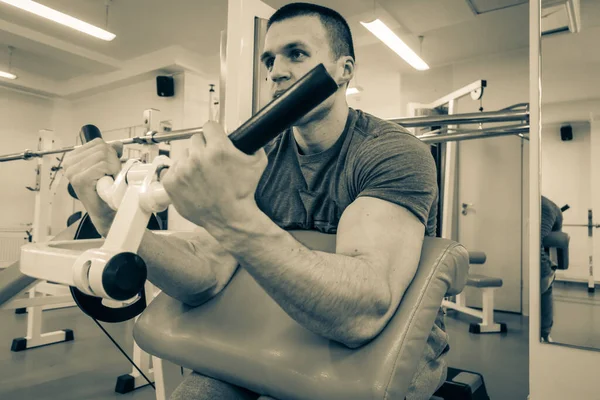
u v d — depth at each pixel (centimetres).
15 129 635
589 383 127
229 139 40
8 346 283
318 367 57
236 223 42
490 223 425
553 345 132
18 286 122
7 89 626
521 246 409
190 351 71
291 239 47
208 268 73
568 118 141
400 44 381
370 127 77
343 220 62
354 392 53
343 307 49
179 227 463
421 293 60
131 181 51
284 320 65
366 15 414
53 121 675
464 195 439
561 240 138
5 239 610
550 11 143
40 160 295
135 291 45
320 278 46
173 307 79
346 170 74
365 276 51
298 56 75
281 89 77
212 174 39
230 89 105
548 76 142
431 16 382
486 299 337
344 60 79
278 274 45
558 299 135
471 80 458
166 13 443
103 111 646
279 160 86
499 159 421
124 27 477
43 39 499
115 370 241
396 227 60
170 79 555
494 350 284
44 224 297
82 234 111
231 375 66
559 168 139
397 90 495
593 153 141
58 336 295
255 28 107
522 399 201
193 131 140
